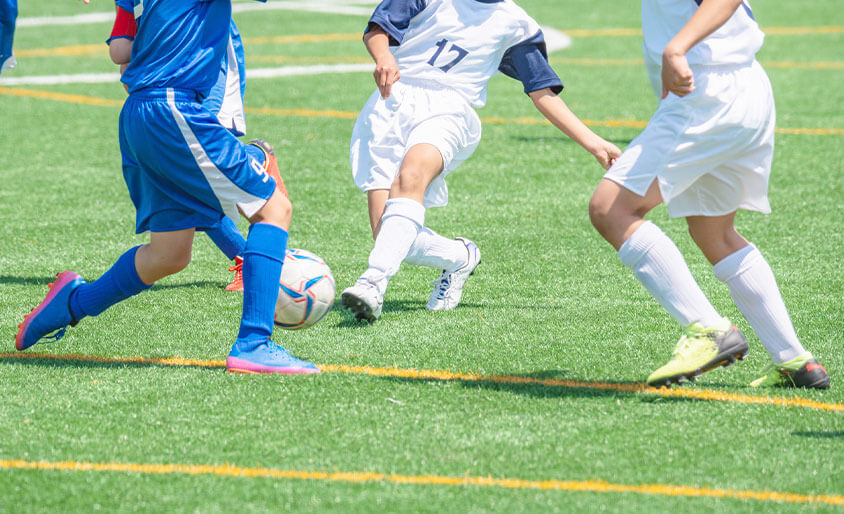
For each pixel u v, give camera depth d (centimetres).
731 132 1336
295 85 4959
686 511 1049
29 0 8456
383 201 1692
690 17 1347
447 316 1856
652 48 1398
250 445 1220
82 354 1616
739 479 1130
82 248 2361
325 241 2430
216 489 1097
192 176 1420
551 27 7081
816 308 1881
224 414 1323
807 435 1262
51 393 1405
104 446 1215
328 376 1484
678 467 1162
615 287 2048
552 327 1780
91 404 1361
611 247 2369
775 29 6869
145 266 1499
